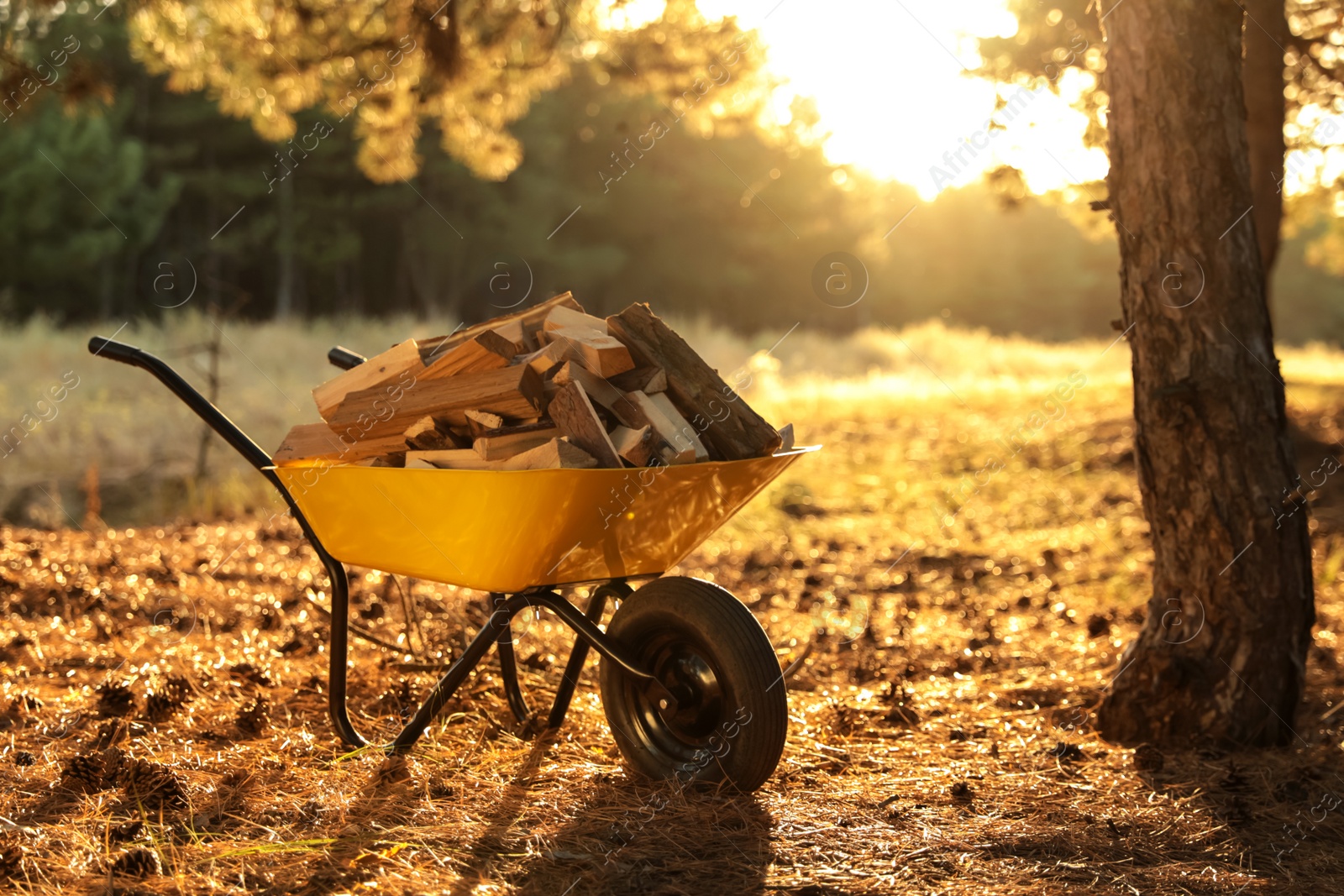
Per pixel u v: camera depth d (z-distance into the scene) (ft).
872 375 67.46
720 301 138.72
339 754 9.97
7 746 9.95
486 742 10.55
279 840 7.95
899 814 8.83
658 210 129.39
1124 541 24.79
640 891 7.30
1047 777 10.00
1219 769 10.13
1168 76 10.92
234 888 7.14
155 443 33.09
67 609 15.53
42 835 7.84
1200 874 7.86
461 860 7.72
